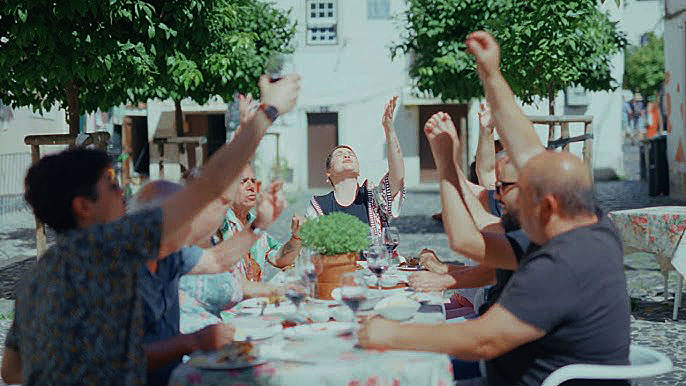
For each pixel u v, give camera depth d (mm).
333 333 3115
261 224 3461
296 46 26672
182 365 2703
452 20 15570
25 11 7473
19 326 2646
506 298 2746
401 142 27109
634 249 7160
